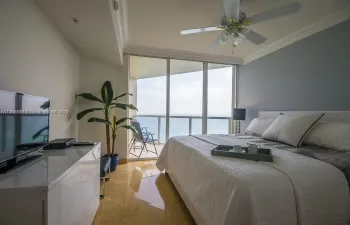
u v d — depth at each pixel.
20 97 1.18
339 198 1.16
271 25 2.73
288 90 3.17
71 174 1.11
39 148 1.46
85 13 1.83
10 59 1.32
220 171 1.28
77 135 3.21
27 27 1.53
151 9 2.29
